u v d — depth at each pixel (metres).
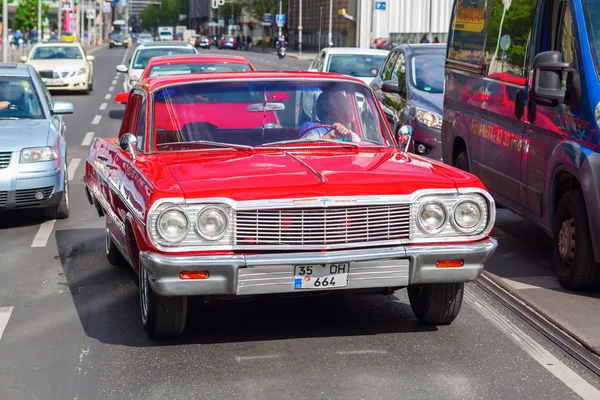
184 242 5.81
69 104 12.41
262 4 108.94
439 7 75.94
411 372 5.82
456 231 6.16
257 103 7.24
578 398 5.37
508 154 9.41
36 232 10.77
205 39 112.38
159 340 6.54
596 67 7.71
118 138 8.48
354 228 5.99
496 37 9.88
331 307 7.37
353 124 7.30
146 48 25.34
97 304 7.57
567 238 8.02
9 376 5.84
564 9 8.22
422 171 6.40
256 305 7.42
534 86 7.97
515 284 8.20
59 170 11.16
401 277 6.06
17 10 82.38
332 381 5.65
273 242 5.91
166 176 6.15
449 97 11.66
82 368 5.97
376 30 78.31
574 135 7.89
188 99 7.23
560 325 6.88
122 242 7.18
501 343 6.44
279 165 6.42
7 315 7.28
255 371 5.85
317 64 21.88
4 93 12.24
